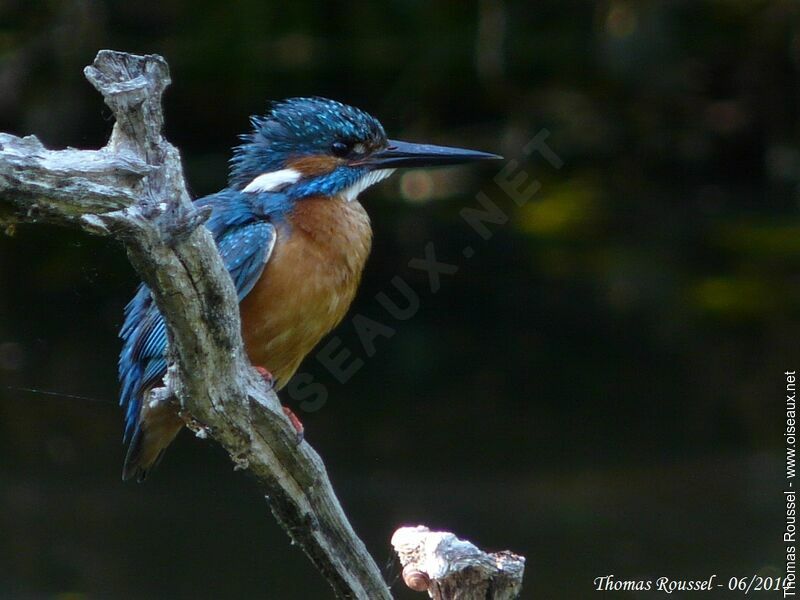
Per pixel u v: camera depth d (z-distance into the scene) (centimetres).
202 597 866
